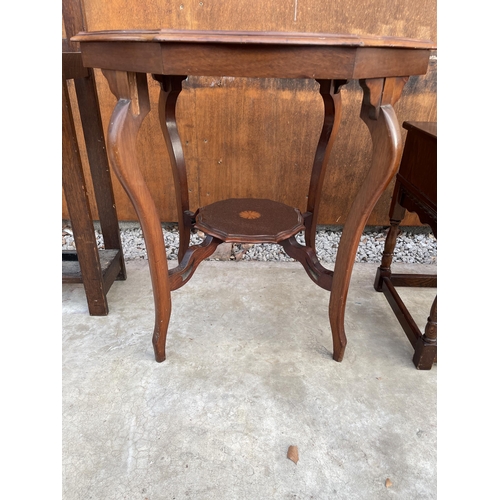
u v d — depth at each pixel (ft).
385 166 2.45
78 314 3.87
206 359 3.32
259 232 3.47
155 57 2.05
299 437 2.64
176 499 2.25
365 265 5.04
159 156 5.12
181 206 4.17
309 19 4.40
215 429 2.68
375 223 5.72
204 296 4.22
